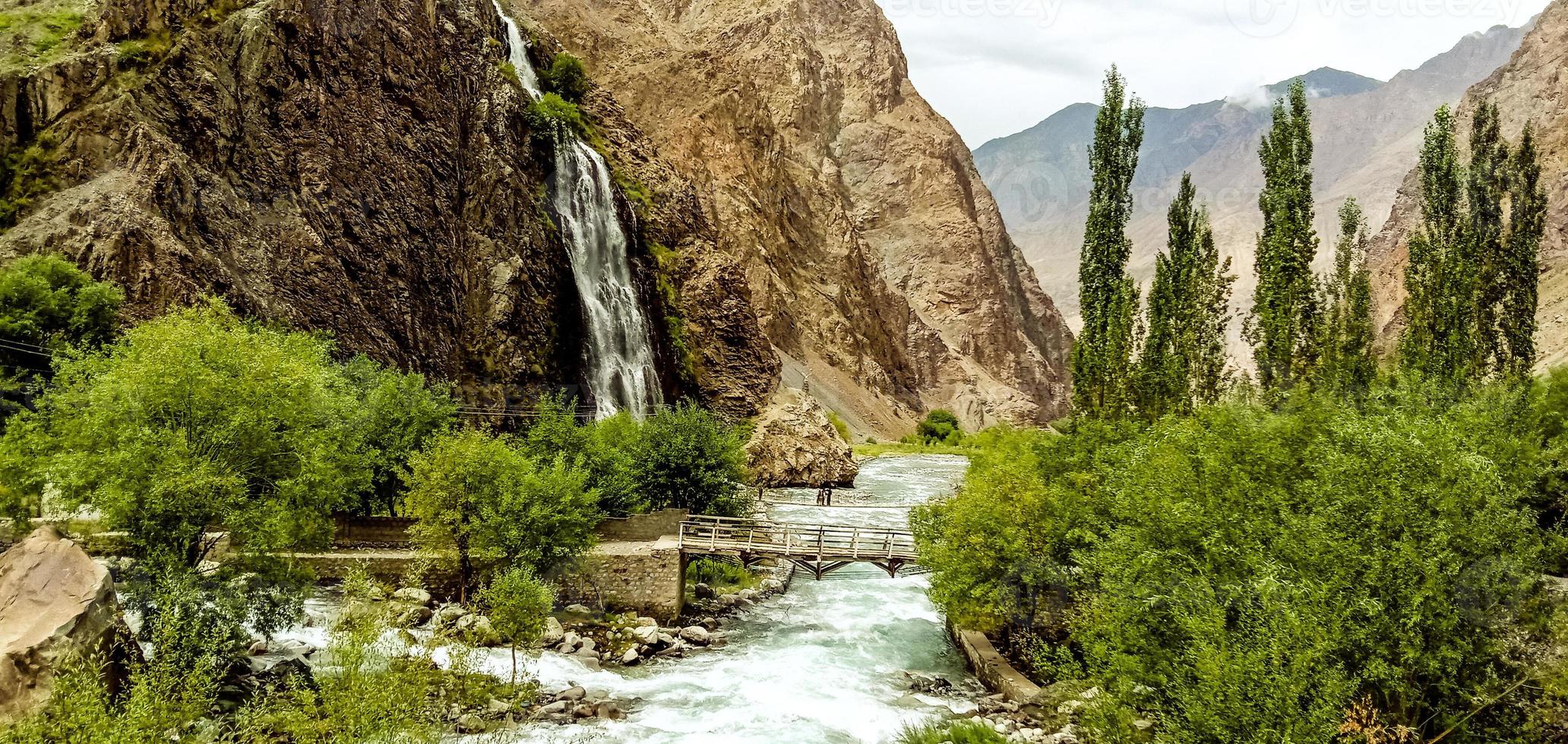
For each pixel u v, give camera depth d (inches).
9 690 605.6
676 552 1258.0
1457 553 609.6
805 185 6476.4
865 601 1446.9
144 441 821.2
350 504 1118.4
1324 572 616.7
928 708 950.4
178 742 634.8
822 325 5644.7
